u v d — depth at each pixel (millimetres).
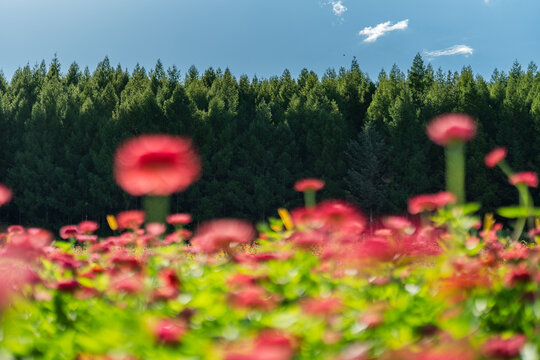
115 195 35719
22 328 1354
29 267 1771
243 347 989
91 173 35375
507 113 38844
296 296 1684
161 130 38781
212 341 1262
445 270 1780
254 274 1798
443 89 43875
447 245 2086
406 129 40094
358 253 1676
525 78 52125
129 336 1170
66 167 38000
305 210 2277
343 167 40406
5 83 55094
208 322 1426
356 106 52594
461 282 1495
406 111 40312
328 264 1991
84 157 37344
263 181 37062
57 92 44062
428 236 2055
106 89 49562
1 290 1377
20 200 35312
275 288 1722
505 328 1442
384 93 46469
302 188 2312
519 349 1089
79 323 1526
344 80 56812
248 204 36562
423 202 2127
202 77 65062
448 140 1672
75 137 38250
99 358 1135
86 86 53688
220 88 55406
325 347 1171
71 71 63750
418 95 50250
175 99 40719
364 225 2010
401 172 39344
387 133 43625
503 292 1514
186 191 36094
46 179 36594
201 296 1532
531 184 1921
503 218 35375
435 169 39812
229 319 1439
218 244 1850
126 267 1972
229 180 38125
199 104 49562
